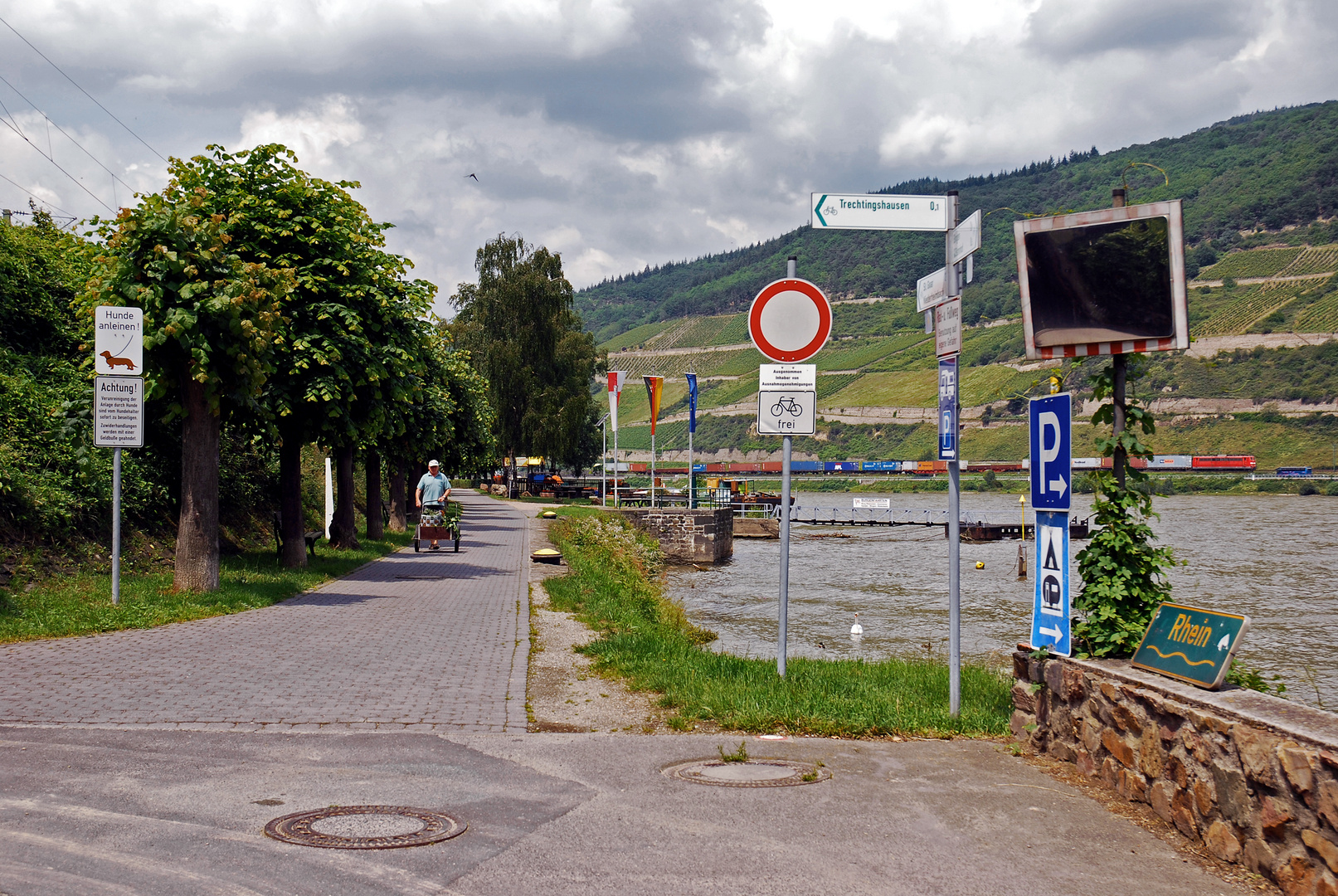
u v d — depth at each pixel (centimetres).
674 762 623
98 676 843
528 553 2433
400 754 630
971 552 6269
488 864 447
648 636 1157
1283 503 12862
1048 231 666
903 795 557
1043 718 650
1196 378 18600
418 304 1902
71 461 1534
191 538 1353
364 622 1209
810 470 13612
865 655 2086
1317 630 2861
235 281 1342
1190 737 486
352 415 1794
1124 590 616
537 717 748
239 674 870
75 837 468
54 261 2047
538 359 6525
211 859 445
